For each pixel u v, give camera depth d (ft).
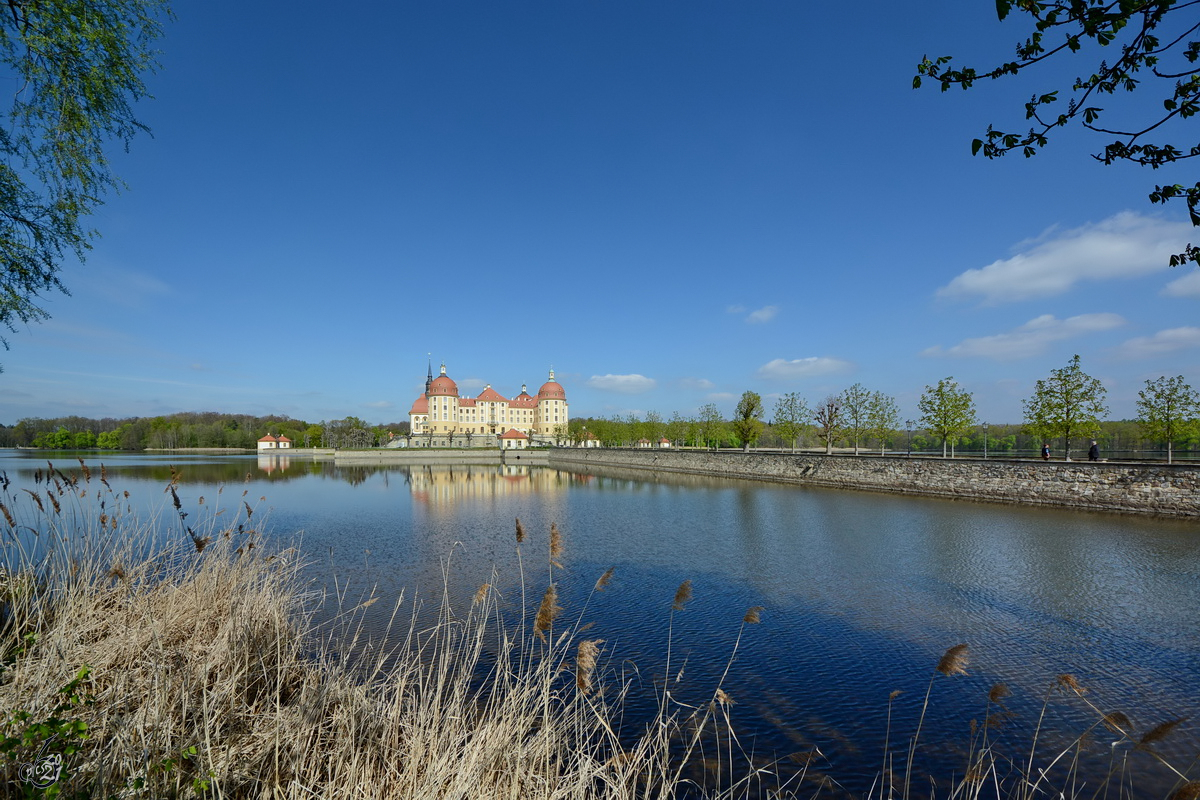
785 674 36.32
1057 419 116.37
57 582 31.89
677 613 48.03
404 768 19.31
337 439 512.22
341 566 65.10
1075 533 76.74
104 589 30.73
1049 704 32.19
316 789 18.48
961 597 51.08
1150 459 123.34
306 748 19.25
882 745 28.43
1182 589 52.03
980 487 113.70
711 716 31.09
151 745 17.46
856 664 37.78
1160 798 24.13
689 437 319.47
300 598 45.32
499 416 556.51
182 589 31.96
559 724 26.81
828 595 52.54
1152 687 33.86
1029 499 105.29
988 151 15.08
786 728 30.01
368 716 21.79
